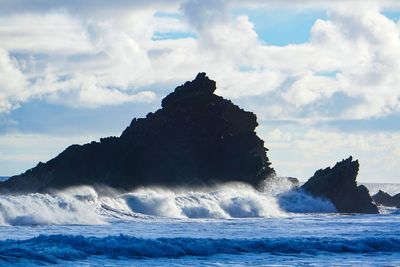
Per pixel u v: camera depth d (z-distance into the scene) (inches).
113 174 4542.3
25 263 1838.1
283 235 2760.8
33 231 2723.9
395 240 2433.6
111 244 2079.2
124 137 4832.7
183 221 3590.1
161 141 4788.4
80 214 3262.8
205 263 2007.9
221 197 4328.3
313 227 3223.4
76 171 4503.0
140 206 3941.9
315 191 4815.5
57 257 1927.9
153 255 2074.3
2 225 2972.4
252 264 2016.5
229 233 2824.8
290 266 2004.2
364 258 2196.1
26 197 3164.4
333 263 2082.9
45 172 4532.5
